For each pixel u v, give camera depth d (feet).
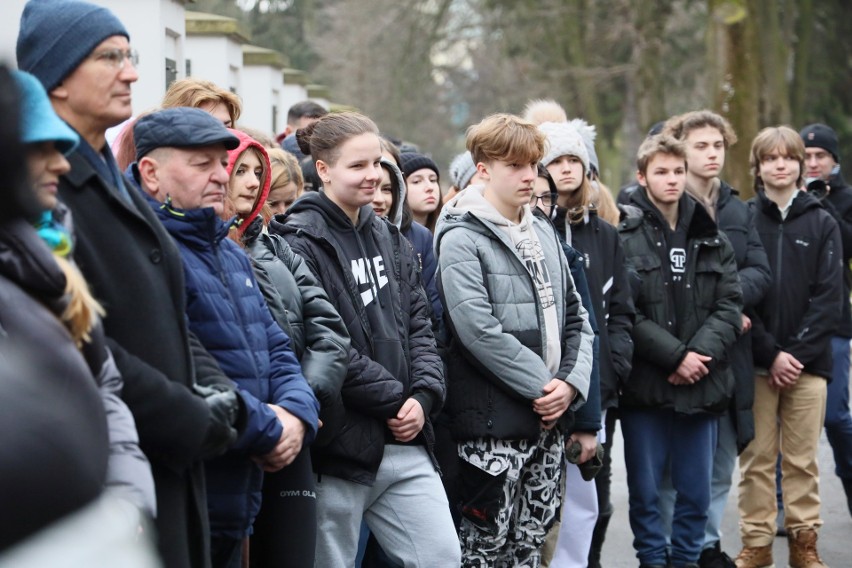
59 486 7.39
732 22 57.26
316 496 15.31
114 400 9.74
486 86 127.95
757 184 24.36
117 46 11.43
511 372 17.37
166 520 11.28
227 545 13.12
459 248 17.71
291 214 16.66
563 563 20.16
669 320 21.71
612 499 29.30
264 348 13.47
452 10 105.70
